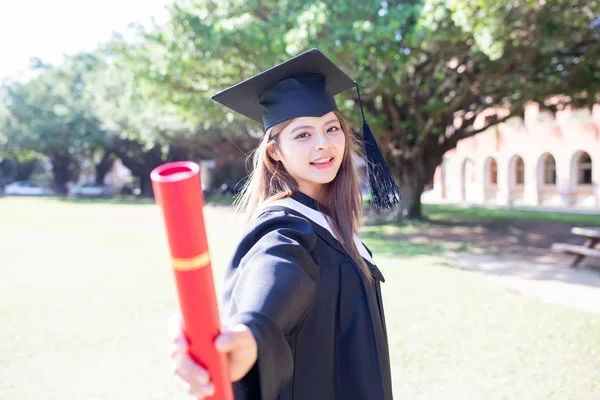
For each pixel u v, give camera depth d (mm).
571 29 10062
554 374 4098
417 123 15539
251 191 1590
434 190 36156
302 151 1483
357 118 12891
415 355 4512
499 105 16234
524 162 28891
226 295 1160
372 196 1921
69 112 35156
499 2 8289
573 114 25875
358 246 1534
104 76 28453
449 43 11141
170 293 6906
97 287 7305
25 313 5918
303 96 1560
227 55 11180
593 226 16109
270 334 911
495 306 6109
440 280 7633
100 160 45469
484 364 4305
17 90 36344
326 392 1265
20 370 4227
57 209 24938
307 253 1193
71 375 4137
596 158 24953
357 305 1352
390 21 10586
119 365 4348
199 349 800
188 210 734
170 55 11680
